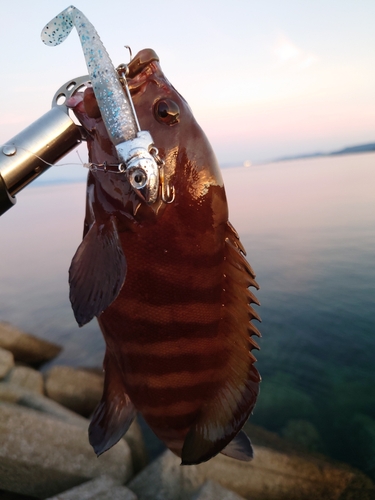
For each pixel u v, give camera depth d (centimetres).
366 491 62
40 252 279
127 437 67
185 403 20
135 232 17
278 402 87
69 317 150
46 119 16
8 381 85
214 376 20
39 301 173
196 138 18
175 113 17
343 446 73
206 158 18
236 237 19
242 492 57
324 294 137
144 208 17
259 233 239
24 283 203
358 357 101
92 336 132
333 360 101
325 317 122
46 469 54
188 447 20
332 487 61
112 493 51
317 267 164
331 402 86
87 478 55
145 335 19
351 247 185
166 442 22
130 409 22
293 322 122
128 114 15
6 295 184
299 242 207
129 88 17
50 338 132
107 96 15
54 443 57
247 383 20
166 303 18
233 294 19
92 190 18
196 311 18
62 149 16
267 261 181
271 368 101
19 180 15
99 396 88
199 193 18
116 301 19
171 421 21
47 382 88
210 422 20
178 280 18
